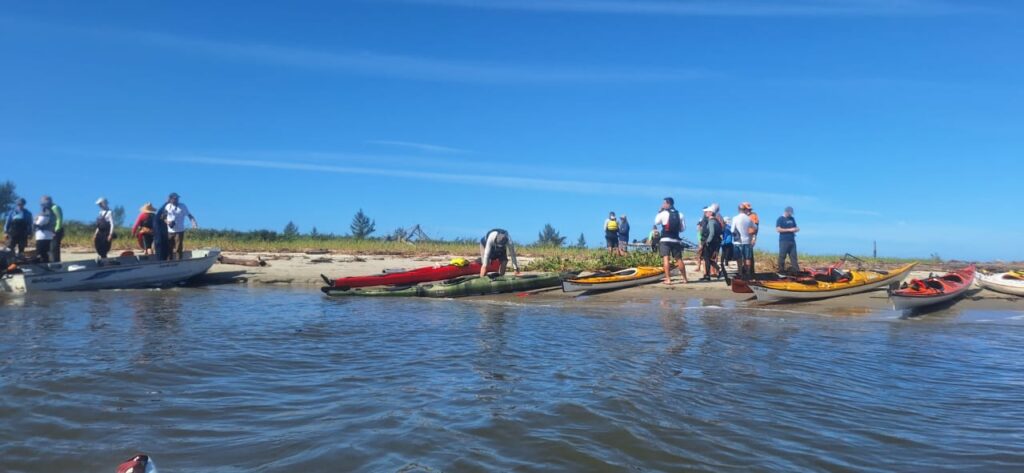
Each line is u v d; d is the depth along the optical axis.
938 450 4.62
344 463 4.28
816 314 11.09
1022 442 4.78
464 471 4.12
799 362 7.30
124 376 6.53
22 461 4.35
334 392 6.04
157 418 5.27
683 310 11.67
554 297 13.83
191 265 16.44
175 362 7.17
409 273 15.13
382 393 5.98
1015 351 8.02
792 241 14.09
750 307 11.97
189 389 6.14
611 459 4.33
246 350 7.96
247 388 6.19
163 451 4.55
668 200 14.47
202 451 4.54
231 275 17.42
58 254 16.00
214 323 10.19
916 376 6.73
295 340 8.71
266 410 5.49
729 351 7.89
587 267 17.09
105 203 16.34
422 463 4.25
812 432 4.95
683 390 6.03
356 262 20.81
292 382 6.42
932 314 11.03
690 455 4.43
